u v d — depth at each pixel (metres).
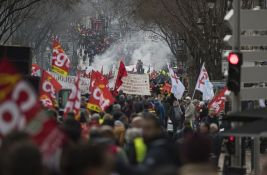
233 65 25.02
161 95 66.19
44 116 11.28
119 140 21.23
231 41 26.14
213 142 26.84
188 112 45.59
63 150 10.39
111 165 10.21
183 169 10.18
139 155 17.05
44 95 32.69
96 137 16.95
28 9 82.94
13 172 8.73
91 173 9.18
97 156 9.21
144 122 15.52
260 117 19.12
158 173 8.89
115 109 30.53
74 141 15.90
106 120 24.66
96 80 31.45
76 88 22.09
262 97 26.45
